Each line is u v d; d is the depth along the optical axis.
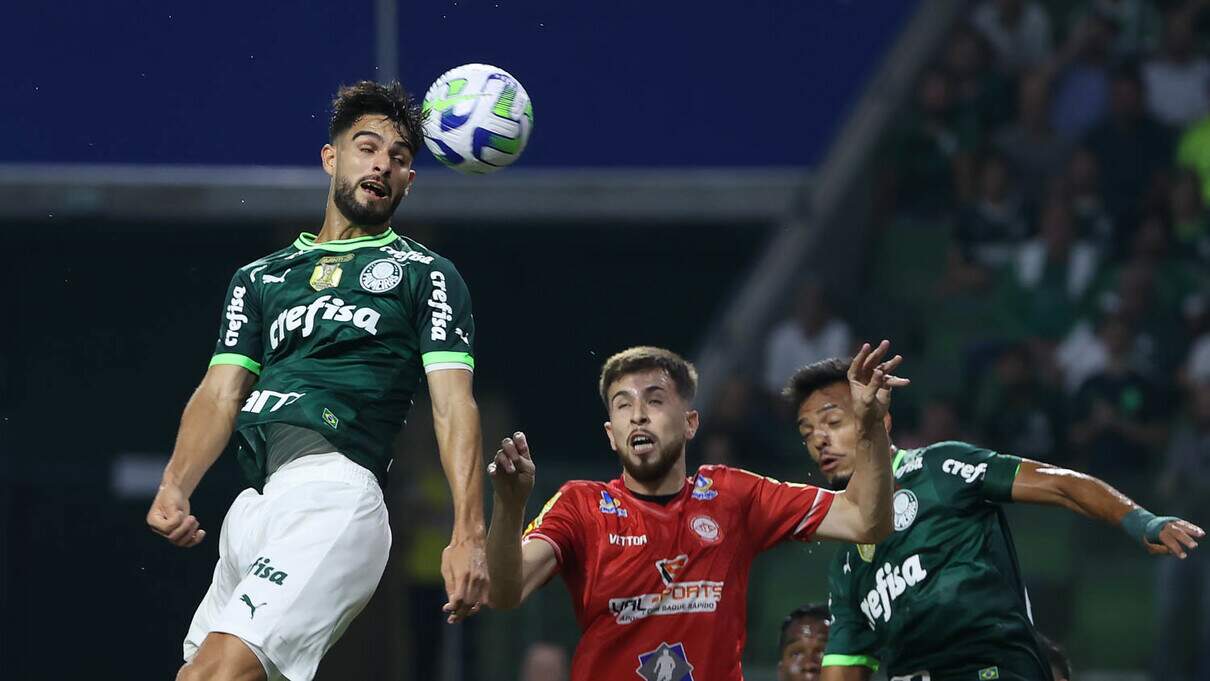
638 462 17.50
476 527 14.85
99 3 44.38
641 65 48.69
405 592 36.84
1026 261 48.72
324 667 36.00
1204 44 51.25
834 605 20.59
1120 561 36.88
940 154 50.69
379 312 16.08
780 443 44.66
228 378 16.45
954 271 49.00
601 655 17.28
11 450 50.25
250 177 44.31
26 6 44.47
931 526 19.45
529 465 15.51
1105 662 36.62
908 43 51.69
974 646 19.19
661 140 48.72
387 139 16.72
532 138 48.00
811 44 50.22
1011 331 48.03
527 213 48.00
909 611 19.34
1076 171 49.09
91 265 50.75
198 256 50.84
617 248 52.25
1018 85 51.06
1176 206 48.47
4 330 50.41
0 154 44.47
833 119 50.22
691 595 17.28
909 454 20.17
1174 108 50.56
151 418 50.84
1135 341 45.59
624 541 17.33
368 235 16.77
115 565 40.97
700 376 50.28
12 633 40.25
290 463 15.86
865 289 50.34
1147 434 42.91
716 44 49.25
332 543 15.47
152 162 44.53
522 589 16.61
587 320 52.56
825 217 50.31
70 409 50.66
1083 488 18.98
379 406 16.03
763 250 51.31
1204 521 37.38
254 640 14.96
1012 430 43.75
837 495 17.67
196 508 39.03
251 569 15.39
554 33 47.75
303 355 16.08
